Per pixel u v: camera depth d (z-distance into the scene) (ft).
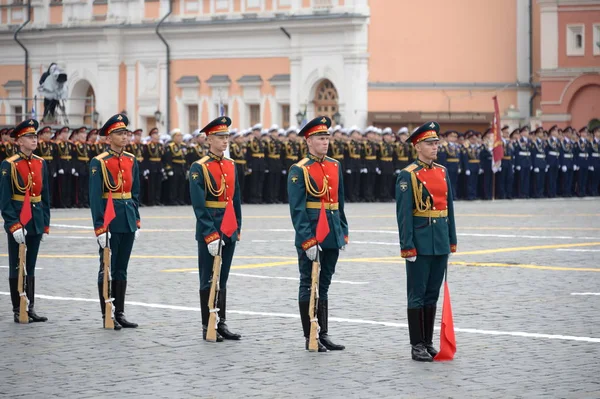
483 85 395.75
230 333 107.14
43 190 119.14
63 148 273.13
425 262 98.84
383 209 268.41
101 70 433.89
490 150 310.86
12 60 461.37
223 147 110.63
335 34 381.40
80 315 119.24
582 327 110.93
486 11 395.34
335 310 121.08
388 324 113.19
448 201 100.89
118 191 114.62
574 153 326.85
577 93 396.57
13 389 87.35
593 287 136.46
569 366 94.17
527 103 402.52
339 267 154.92
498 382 88.99
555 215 246.27
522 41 399.65
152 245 183.42
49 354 99.96
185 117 421.59
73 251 174.50
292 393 86.02
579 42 396.78
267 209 270.05
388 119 380.37
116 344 104.47
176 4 419.13
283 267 155.43
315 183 103.65
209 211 109.40
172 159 286.05
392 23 383.24
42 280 143.33
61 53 445.78
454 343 97.45
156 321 115.75
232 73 408.26
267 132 299.38
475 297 129.18
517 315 117.50
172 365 95.66
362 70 378.53
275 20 389.80
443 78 390.83
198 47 415.85
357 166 299.79
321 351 101.09
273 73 397.80
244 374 92.32
